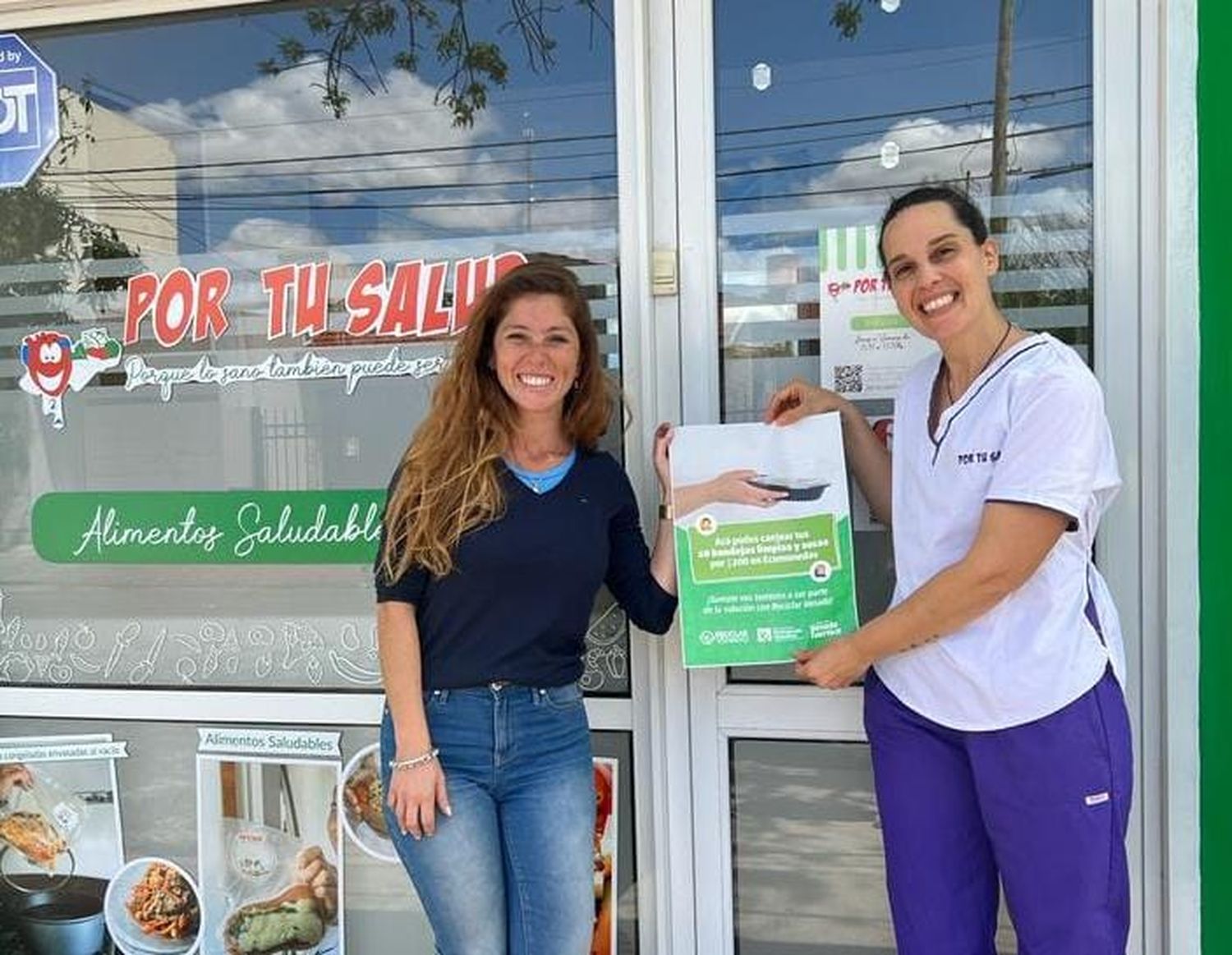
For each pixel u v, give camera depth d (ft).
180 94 8.98
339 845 8.90
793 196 8.13
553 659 6.75
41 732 9.28
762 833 8.40
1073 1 7.71
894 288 6.61
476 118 8.55
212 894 9.09
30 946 9.32
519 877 6.59
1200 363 7.36
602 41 8.32
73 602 9.23
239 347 8.95
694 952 8.44
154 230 9.05
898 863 6.84
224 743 9.02
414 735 6.48
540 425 6.84
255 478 8.95
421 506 6.46
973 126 7.88
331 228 8.79
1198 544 7.40
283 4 8.78
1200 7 7.27
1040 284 7.82
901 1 7.93
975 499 6.34
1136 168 7.59
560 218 8.44
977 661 6.35
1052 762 6.23
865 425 7.61
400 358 8.71
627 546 7.32
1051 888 6.29
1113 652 6.47
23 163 9.23
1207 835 7.48
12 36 9.18
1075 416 6.04
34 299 9.23
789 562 7.29
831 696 8.14
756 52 8.12
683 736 8.35
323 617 8.88
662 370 8.27
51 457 9.23
